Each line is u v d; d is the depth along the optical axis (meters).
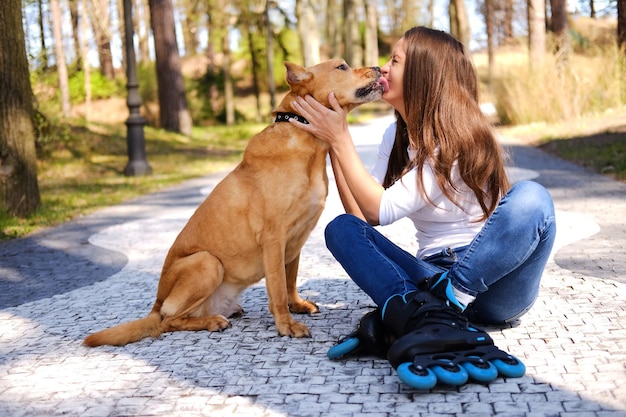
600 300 3.85
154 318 3.73
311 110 3.35
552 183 8.98
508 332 3.40
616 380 2.71
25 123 8.59
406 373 2.61
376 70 3.52
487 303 3.26
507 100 18.52
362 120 29.86
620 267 4.60
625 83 16.38
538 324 3.50
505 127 17.81
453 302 2.95
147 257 6.20
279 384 2.90
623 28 16.22
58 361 3.38
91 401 2.83
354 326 3.71
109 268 5.82
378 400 2.67
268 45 32.22
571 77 17.03
